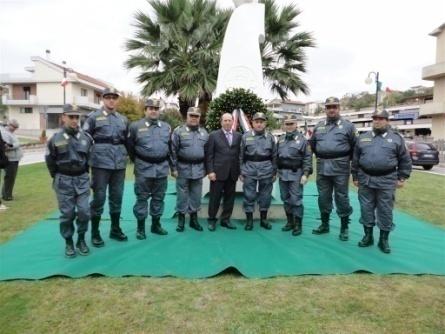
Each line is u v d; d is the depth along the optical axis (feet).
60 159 11.75
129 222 16.60
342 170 14.12
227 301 9.19
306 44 40.63
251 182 15.19
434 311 8.82
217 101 18.33
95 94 121.90
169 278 10.51
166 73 36.99
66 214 11.82
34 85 114.93
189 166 14.89
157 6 37.91
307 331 7.89
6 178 20.94
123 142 13.55
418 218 18.22
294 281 10.41
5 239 13.96
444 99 78.54
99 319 8.29
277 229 15.57
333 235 14.89
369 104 196.13
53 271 10.75
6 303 8.96
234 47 20.30
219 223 16.31
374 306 9.03
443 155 67.15
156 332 7.81
